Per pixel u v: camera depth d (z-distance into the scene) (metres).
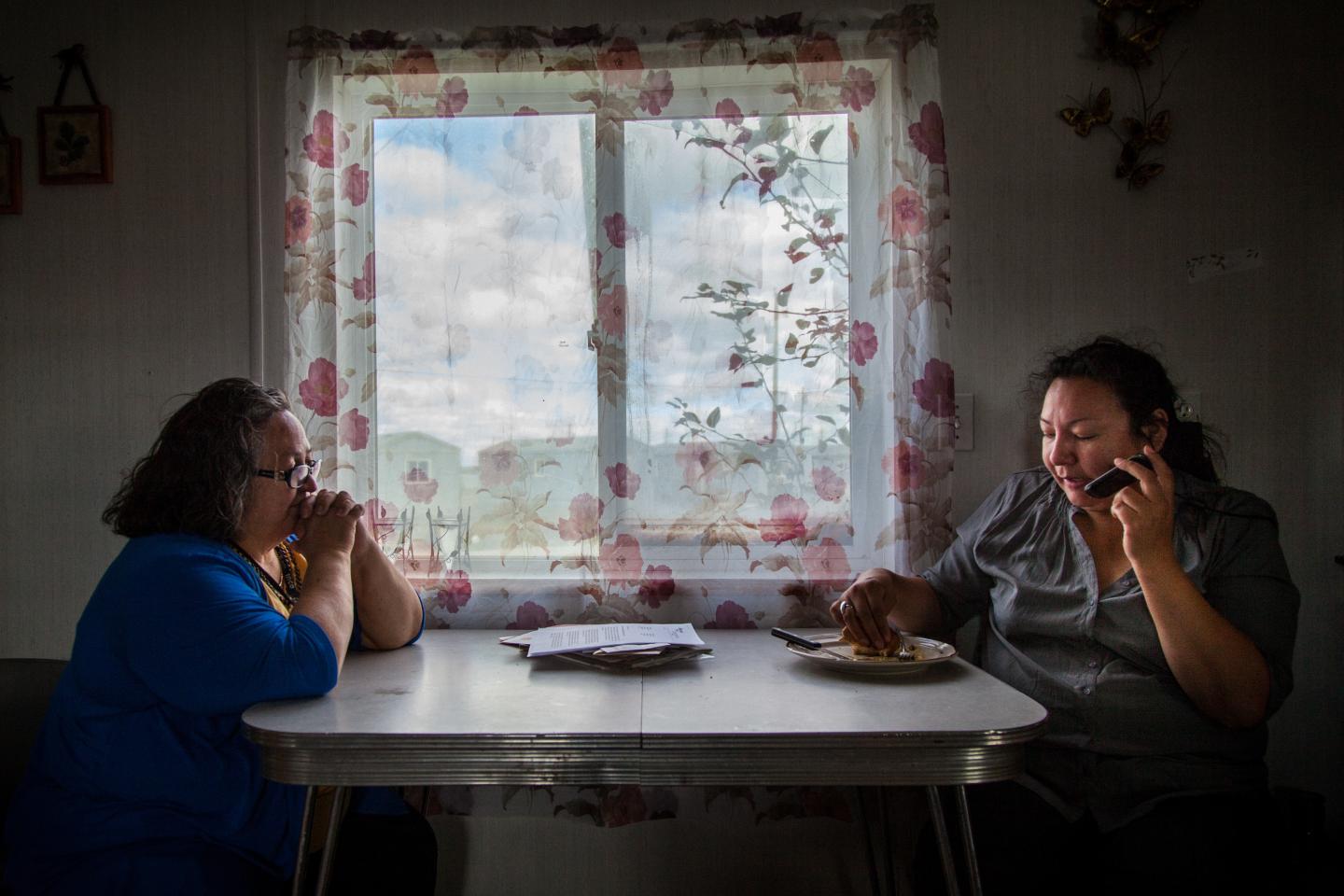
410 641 1.64
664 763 1.12
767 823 1.84
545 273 1.86
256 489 1.32
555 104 1.86
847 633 1.51
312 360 1.84
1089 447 1.41
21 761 1.40
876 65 1.83
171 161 1.92
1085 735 1.40
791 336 1.84
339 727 1.13
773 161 1.84
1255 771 1.34
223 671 1.17
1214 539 1.37
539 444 1.86
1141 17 1.81
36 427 1.95
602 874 1.86
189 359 1.92
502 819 1.86
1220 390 1.83
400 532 1.87
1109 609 1.41
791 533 1.84
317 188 1.84
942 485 1.77
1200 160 1.82
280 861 1.22
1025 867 1.34
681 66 1.84
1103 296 1.84
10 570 1.95
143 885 1.14
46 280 1.94
